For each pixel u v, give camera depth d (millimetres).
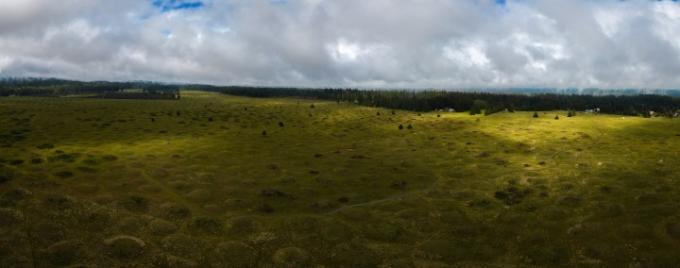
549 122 151000
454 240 45688
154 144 98125
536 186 66750
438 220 52094
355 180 71875
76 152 82938
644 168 77188
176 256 39844
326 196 62125
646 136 118062
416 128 145750
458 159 91500
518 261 41000
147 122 133625
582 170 76812
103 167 71688
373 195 63219
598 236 45656
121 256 38656
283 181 69000
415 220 51844
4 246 37906
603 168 77625
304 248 43156
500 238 46438
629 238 44625
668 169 75562
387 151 101750
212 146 99500
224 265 38750
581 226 47969
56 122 123750
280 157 90812
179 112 164500
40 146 87438
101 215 47094
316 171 77125
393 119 174750
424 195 63531
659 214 50531
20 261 35719
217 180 68062
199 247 42219
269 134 124188
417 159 91750
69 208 48656
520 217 52469
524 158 91062
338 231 47000
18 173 62625
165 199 56781
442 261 41031
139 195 55875
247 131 127688
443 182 71688
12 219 43500
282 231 47062
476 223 51156
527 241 45250
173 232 45375
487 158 92000
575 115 180875
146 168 72750
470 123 155750
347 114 194250
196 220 48031
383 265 39750
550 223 50312
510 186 67000
